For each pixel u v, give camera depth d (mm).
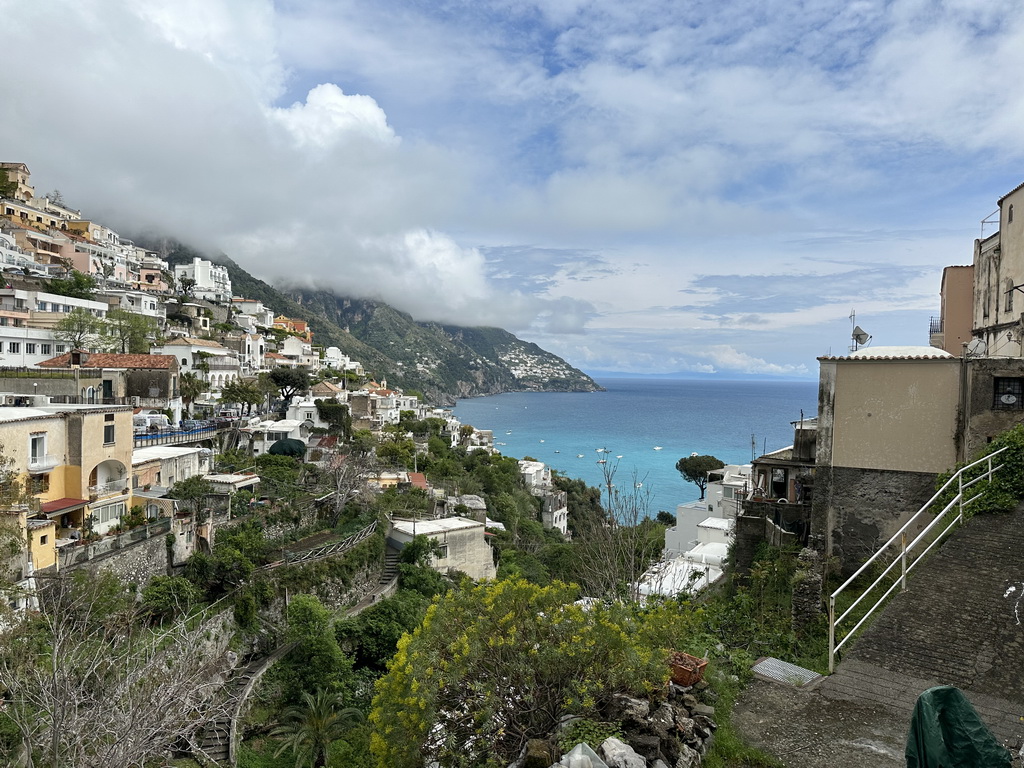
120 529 30797
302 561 34312
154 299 88938
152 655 18422
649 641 11789
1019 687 11250
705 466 68688
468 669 11180
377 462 63219
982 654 12148
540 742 9609
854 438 22219
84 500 29875
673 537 46469
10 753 16234
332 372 129750
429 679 11039
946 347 35312
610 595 21250
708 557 34812
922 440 21375
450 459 86750
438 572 42750
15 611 20141
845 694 11828
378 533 42531
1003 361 20172
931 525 15375
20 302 65750
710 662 12500
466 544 46250
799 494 26641
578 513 88562
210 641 25562
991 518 16141
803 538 24250
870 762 9727
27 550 22703
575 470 132375
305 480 50562
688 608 17234
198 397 67125
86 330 64125
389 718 11344
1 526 21594
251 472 46625
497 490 79188
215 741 22266
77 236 101875
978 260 32531
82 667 17891
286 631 28688
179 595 26844
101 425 31516
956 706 7527
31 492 27281
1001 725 10422
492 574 48438
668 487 110750
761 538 25406
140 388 54750
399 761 10977
